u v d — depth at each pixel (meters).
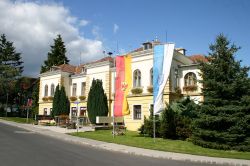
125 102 23.50
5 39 73.75
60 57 73.88
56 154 14.36
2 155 13.27
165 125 23.09
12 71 64.88
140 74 34.94
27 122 42.56
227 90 19.16
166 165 12.99
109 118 31.47
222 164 13.82
